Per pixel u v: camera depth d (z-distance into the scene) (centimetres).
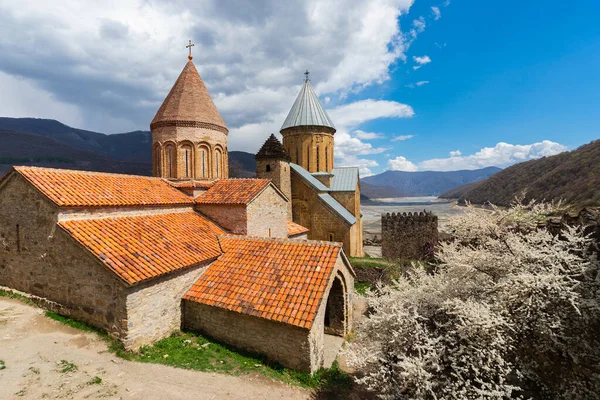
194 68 1828
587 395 665
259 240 1276
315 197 2466
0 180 1122
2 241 1163
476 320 649
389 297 899
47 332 918
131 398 679
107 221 1113
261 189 1582
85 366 778
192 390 738
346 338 1236
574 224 935
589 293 706
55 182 1089
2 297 1113
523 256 814
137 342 890
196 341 998
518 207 905
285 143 3081
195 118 1703
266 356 922
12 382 680
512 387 611
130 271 884
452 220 980
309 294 933
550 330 682
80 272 962
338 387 857
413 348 722
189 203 1542
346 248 2358
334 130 3081
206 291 1049
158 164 1750
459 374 652
